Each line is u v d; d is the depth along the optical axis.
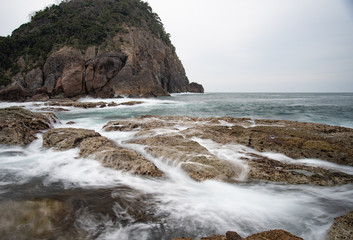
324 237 2.97
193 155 5.73
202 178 4.77
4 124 8.15
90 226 3.12
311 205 3.97
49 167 5.55
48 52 42.28
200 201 3.99
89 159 5.83
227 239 2.59
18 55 41.84
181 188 4.52
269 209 3.80
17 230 2.89
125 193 4.18
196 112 19.36
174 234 3.05
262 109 21.92
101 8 57.00
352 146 6.74
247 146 7.27
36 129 9.27
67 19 48.16
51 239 2.80
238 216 3.55
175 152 6.04
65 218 3.23
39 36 44.53
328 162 5.88
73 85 34.25
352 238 2.78
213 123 11.00
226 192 4.40
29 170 5.36
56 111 20.50
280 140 7.11
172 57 69.88
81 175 5.05
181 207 3.75
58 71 38.59
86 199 3.85
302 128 9.68
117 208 3.62
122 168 5.23
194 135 8.11
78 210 3.47
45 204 3.51
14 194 3.94
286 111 20.12
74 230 3.00
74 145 6.91
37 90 33.81
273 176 4.87
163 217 3.43
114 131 9.77
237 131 8.48
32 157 6.37
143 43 52.00
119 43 44.53
